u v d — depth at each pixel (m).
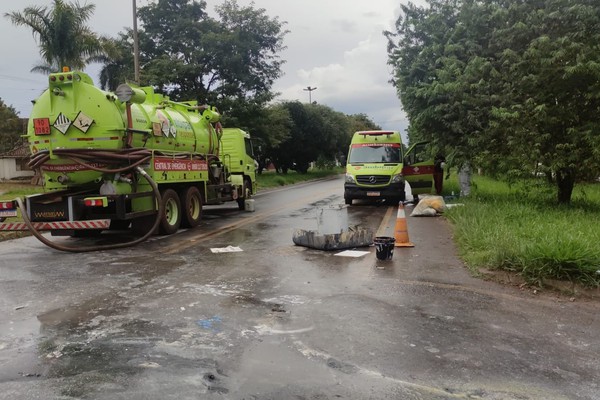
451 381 3.67
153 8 28.19
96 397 3.39
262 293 6.01
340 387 3.56
